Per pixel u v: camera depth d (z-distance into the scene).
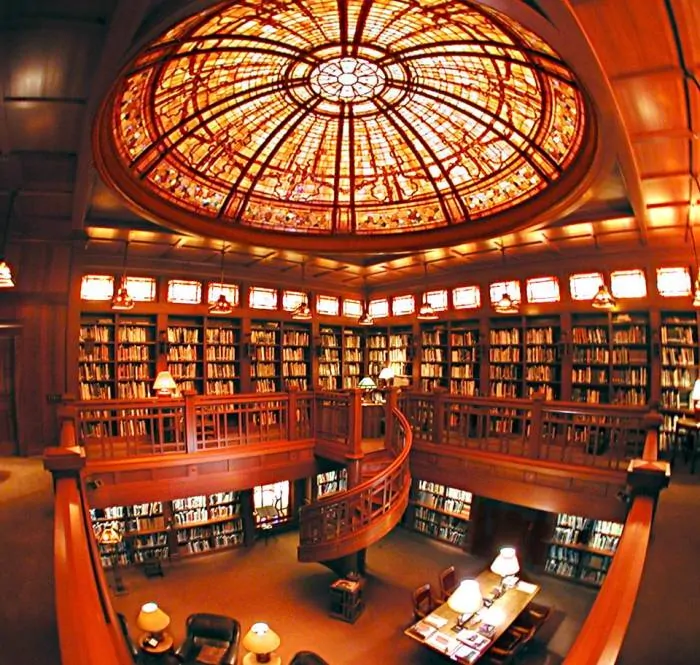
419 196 9.58
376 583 9.11
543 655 6.99
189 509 10.02
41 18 3.35
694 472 7.74
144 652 6.43
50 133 4.96
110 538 7.60
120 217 8.06
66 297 8.97
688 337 8.78
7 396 8.52
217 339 11.17
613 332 9.47
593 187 6.69
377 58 6.56
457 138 8.27
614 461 7.52
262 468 8.88
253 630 6.12
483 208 9.13
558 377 10.08
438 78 7.10
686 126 4.95
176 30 5.00
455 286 11.80
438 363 11.98
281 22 5.71
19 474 7.36
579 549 8.67
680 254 8.78
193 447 8.24
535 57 5.60
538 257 10.18
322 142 8.74
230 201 9.01
